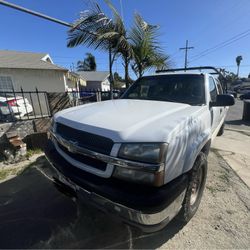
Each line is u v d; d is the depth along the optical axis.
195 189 2.46
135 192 1.66
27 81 11.81
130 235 2.28
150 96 3.43
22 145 4.28
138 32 5.88
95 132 1.88
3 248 2.09
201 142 2.32
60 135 2.23
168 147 1.71
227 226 2.42
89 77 29.38
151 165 1.65
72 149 2.04
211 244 2.16
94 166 1.90
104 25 5.31
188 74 3.47
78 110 2.53
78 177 1.94
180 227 2.39
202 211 2.68
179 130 1.90
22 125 4.77
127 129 1.81
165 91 3.38
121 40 5.37
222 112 4.65
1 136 4.45
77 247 2.12
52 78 12.21
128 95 3.73
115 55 5.93
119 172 1.75
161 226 1.84
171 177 1.77
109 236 2.26
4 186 3.26
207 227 2.40
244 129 8.08
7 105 5.52
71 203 2.82
